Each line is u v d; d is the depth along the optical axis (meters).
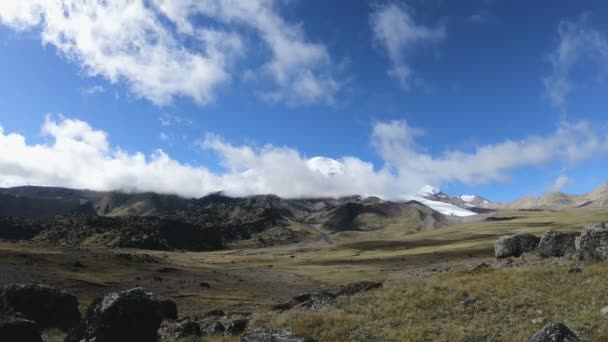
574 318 21.45
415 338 21.77
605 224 36.16
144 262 128.38
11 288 30.84
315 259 180.62
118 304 21.00
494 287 28.94
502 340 20.44
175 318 40.38
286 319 27.09
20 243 156.25
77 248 161.75
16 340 19.64
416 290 30.64
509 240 47.59
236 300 73.62
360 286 36.56
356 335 23.17
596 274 28.59
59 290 32.19
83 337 20.48
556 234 41.88
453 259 135.25
